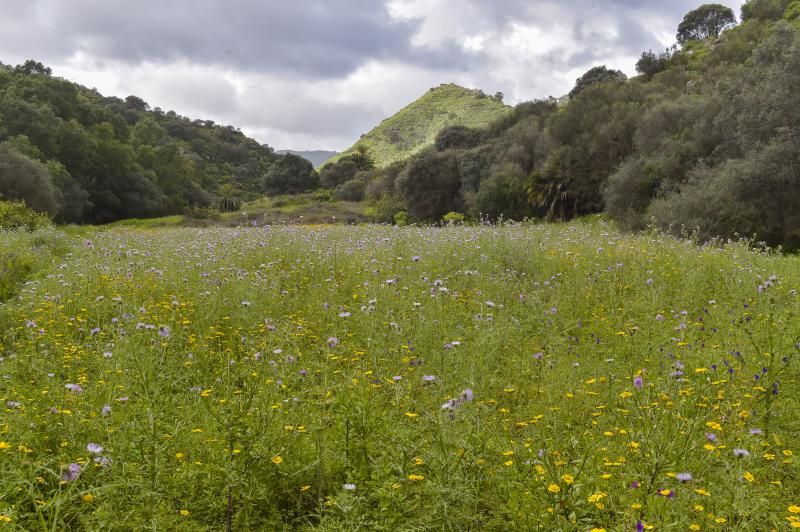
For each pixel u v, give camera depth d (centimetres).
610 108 4631
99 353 492
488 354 517
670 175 3081
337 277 859
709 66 5125
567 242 1043
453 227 1458
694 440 340
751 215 2222
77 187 5791
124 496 287
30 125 5953
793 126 2270
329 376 474
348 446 337
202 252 985
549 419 401
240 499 302
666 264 864
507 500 313
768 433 371
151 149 8475
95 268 807
